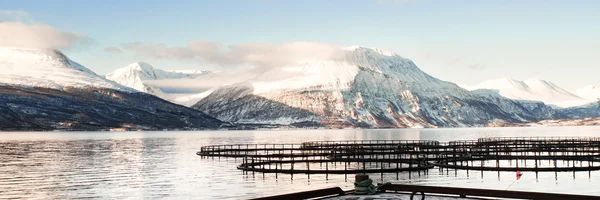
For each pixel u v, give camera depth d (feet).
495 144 416.67
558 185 189.06
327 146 403.95
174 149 472.44
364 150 353.72
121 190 192.85
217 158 334.24
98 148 497.46
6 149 479.41
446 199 92.73
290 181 205.87
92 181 220.64
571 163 278.67
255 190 185.06
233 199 168.35
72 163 313.32
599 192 173.37
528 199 87.30
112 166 290.76
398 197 94.94
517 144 415.03
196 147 508.94
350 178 212.43
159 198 173.68
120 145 563.89
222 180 213.87
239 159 320.09
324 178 213.46
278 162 272.51
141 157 363.56
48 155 391.65
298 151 393.09
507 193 89.35
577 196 84.53
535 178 207.82
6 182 218.38
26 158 358.84
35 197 177.78
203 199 170.09
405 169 215.72
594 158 268.82
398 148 359.66
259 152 382.22
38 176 240.12
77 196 179.73
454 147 349.00
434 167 247.09
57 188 199.21
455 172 227.20
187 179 221.05
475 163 279.49
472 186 187.01
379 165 268.00
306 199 93.15
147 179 224.94
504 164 275.59
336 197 95.50
